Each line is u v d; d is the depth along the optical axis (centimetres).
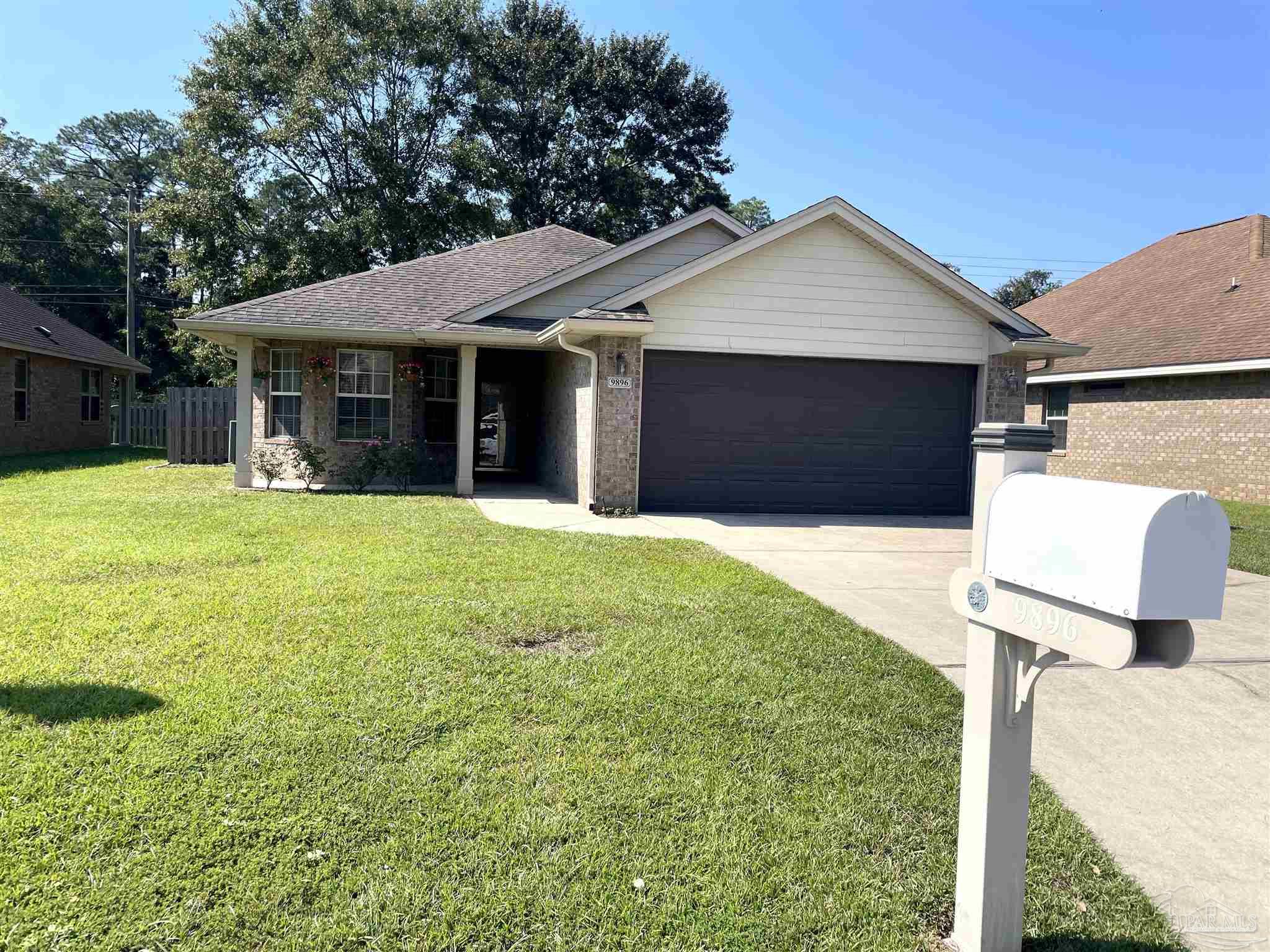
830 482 1157
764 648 469
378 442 1295
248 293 2566
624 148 3544
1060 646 178
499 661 427
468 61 2961
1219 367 1391
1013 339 1125
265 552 704
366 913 225
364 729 337
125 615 495
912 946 223
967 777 216
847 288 1116
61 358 2105
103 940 210
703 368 1119
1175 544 153
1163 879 263
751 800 296
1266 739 378
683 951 217
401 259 2786
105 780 288
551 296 1280
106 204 4434
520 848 259
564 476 1266
